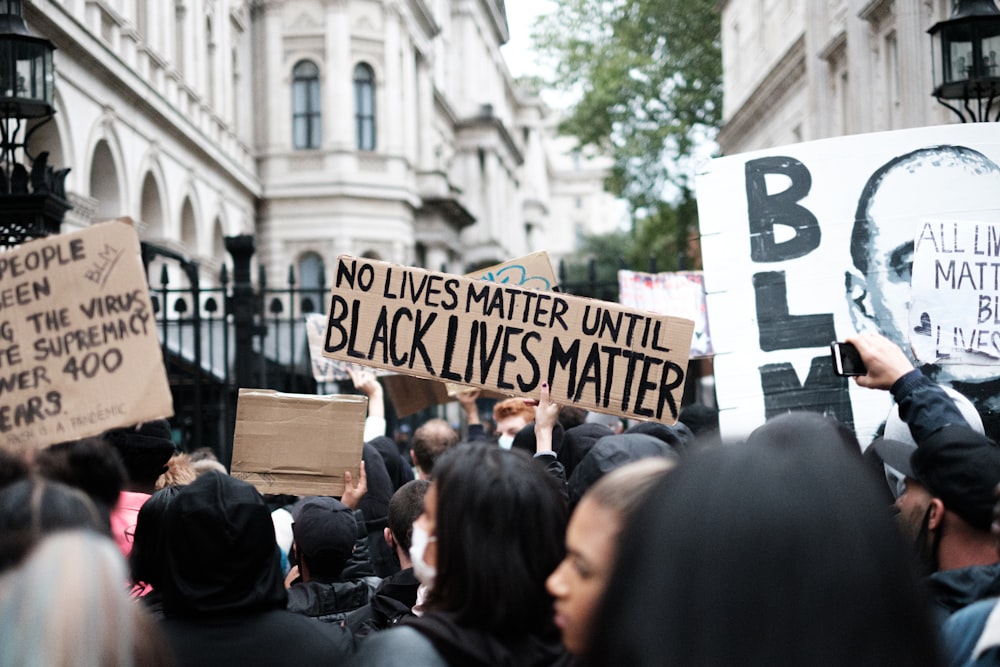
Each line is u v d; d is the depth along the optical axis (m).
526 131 86.56
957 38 7.89
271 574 3.45
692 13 36.22
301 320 12.52
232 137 34.50
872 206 5.53
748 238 5.58
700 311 10.90
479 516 2.71
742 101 30.77
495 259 60.53
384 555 6.38
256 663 3.28
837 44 20.53
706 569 1.55
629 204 37.97
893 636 1.54
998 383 5.02
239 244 11.79
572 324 4.84
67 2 20.33
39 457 3.57
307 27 38.91
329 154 38.69
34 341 3.72
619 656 1.63
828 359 5.47
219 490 3.40
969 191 5.50
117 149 23.33
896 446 3.63
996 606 2.50
